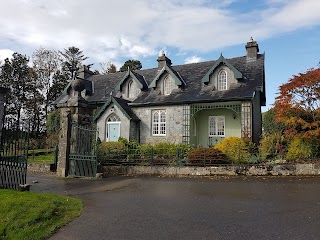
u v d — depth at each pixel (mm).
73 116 15352
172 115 22562
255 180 11891
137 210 7695
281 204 7820
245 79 21453
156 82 24297
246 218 6691
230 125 22469
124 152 16750
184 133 21906
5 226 6066
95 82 30547
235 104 21156
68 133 15016
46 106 46531
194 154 14953
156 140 22906
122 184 12102
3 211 6938
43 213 7008
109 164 16141
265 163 13719
